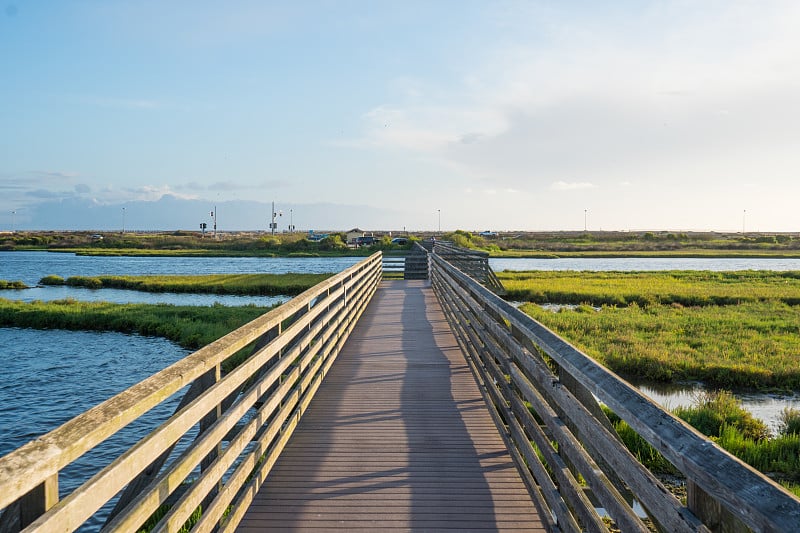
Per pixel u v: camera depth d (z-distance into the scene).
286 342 5.15
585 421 2.92
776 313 21.03
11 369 15.04
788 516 1.31
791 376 12.38
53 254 77.69
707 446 1.76
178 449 9.08
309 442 5.47
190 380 2.86
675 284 31.00
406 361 8.96
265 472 4.57
